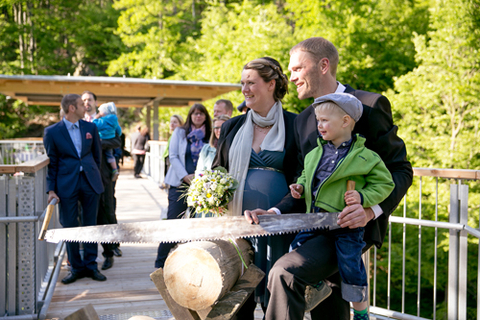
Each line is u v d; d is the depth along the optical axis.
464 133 12.82
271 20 19.47
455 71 12.95
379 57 18.78
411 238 12.86
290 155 2.45
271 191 2.36
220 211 2.30
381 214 2.09
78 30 28.97
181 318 2.26
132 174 16.69
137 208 8.82
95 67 30.50
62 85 13.57
